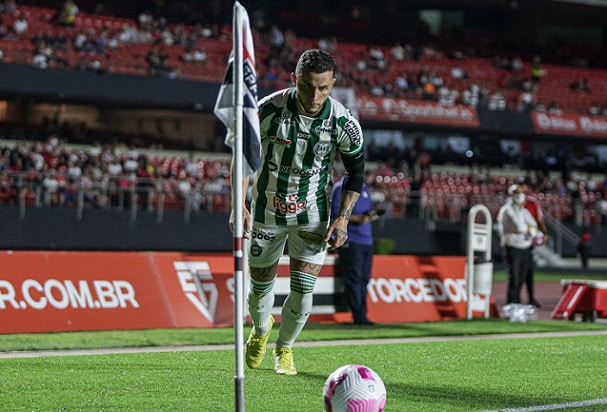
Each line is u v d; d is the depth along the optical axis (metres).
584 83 47.62
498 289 24.52
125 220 28.80
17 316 10.75
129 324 11.55
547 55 51.34
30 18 36.34
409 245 33.53
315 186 7.20
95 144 32.59
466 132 40.72
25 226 27.02
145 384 7.05
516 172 42.50
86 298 11.33
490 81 45.72
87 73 32.72
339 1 49.59
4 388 6.76
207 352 9.22
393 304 13.85
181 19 42.62
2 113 34.25
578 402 6.63
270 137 7.00
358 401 5.29
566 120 42.25
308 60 6.51
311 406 6.24
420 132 42.25
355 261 12.61
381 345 10.27
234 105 5.57
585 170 44.09
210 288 12.44
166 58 36.50
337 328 12.38
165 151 36.22
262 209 7.23
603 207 38.78
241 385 5.24
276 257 7.44
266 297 7.58
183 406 6.16
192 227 30.12
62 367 7.91
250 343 7.80
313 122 6.93
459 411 6.20
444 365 8.64
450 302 14.54
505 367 8.58
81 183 28.56
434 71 45.00
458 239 34.47
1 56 32.41
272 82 37.38
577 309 14.53
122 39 37.09
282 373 7.70
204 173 33.75
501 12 52.56
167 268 12.16
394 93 39.97
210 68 37.53
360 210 12.59
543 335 11.99
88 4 40.72
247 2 45.00
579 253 37.28
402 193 34.31
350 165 7.26
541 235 15.23
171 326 11.87
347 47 45.00
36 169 29.20
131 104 34.31
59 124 35.22
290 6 48.06
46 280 11.10
